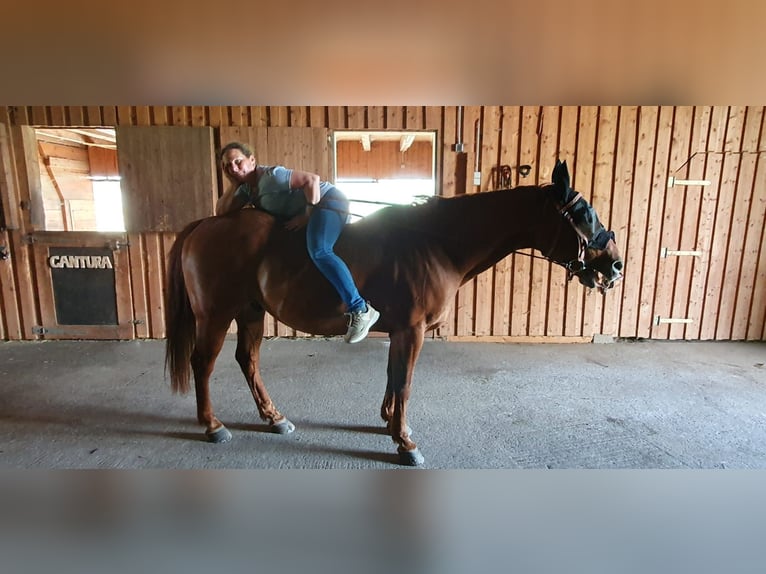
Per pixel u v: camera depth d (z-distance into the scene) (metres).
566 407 2.44
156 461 1.88
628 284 3.71
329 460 1.90
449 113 3.49
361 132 3.73
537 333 3.74
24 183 3.53
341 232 1.89
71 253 3.61
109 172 5.90
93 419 2.27
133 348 3.49
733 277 3.71
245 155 1.89
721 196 3.60
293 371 2.97
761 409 2.43
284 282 1.84
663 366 3.13
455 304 3.71
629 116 3.49
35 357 3.26
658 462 1.89
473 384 2.78
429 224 1.87
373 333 3.80
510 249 1.92
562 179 1.75
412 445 1.89
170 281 1.99
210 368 2.00
